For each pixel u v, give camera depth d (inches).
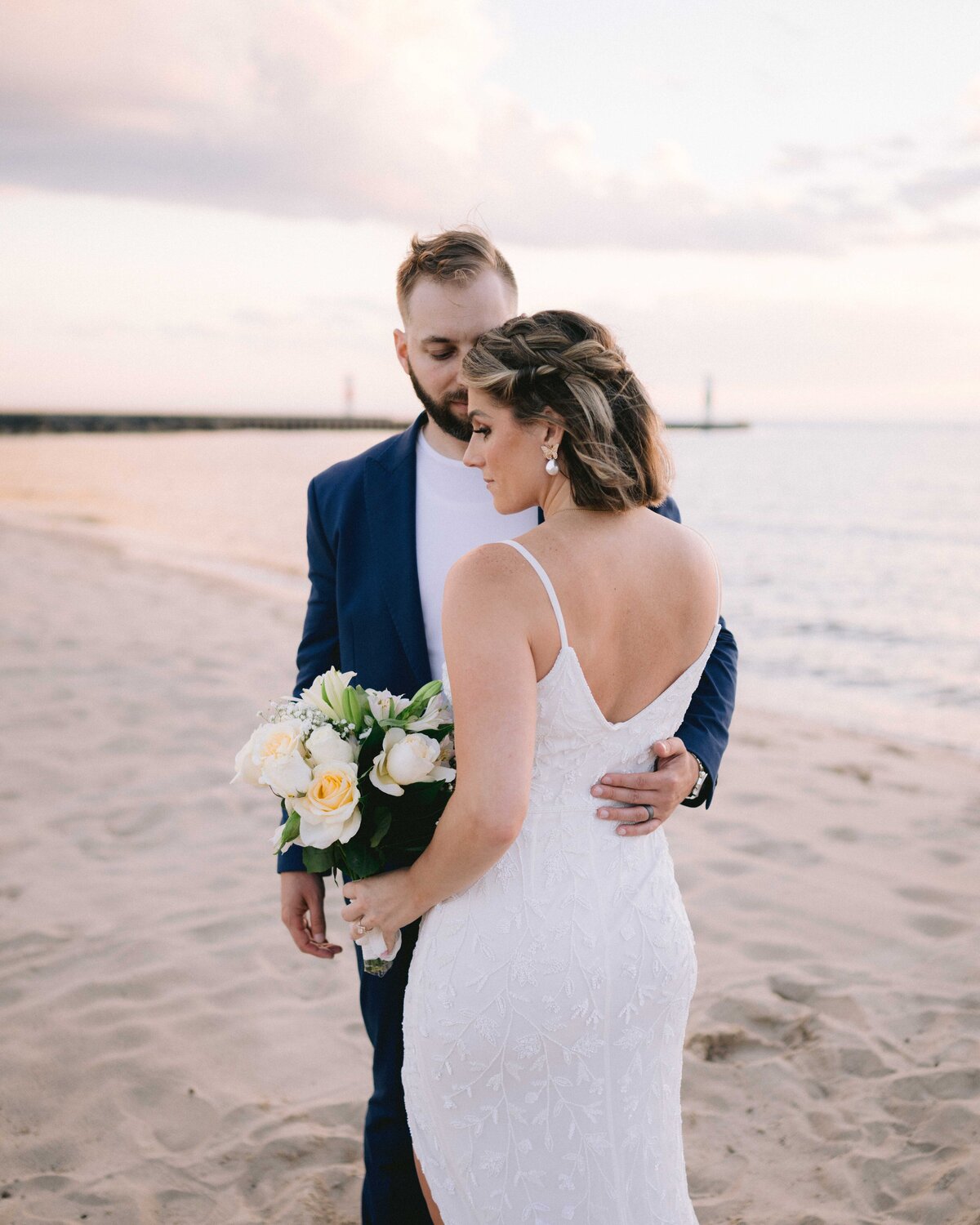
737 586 505.7
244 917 143.9
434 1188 63.1
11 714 238.5
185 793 191.5
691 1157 96.3
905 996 120.4
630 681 60.2
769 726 260.5
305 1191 92.2
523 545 56.9
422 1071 61.6
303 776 60.2
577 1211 59.2
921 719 273.1
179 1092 106.4
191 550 641.6
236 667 293.1
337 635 87.6
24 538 647.8
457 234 76.7
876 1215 87.8
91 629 345.4
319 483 86.7
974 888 150.9
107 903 147.9
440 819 58.1
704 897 150.3
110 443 2847.0
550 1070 59.1
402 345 81.4
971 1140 95.1
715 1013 119.0
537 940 58.5
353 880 65.4
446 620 56.4
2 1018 118.5
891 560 588.4
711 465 1557.6
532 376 57.2
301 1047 115.0
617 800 61.3
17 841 168.7
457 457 81.7
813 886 152.9
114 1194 91.7
